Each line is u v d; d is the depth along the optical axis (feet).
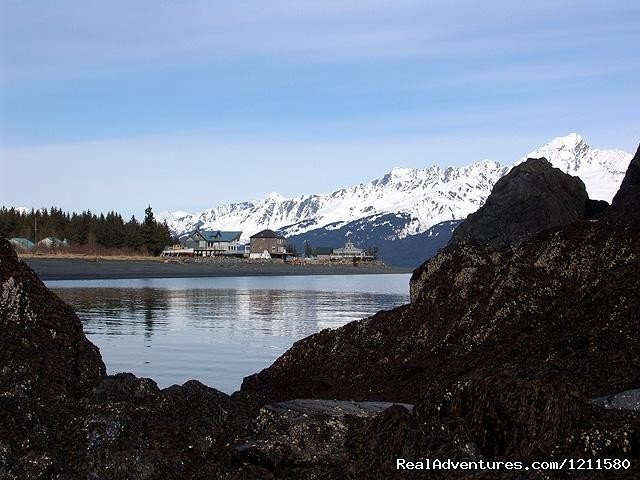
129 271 471.21
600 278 76.64
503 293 80.89
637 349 60.49
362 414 45.55
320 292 333.21
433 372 74.69
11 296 58.65
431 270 92.43
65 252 565.94
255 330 156.25
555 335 71.92
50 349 56.34
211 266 624.18
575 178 130.11
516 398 37.24
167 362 106.63
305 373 84.48
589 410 36.76
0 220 609.42
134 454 42.42
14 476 37.70
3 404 45.27
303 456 41.32
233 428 47.14
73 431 45.03
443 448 36.86
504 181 122.62
